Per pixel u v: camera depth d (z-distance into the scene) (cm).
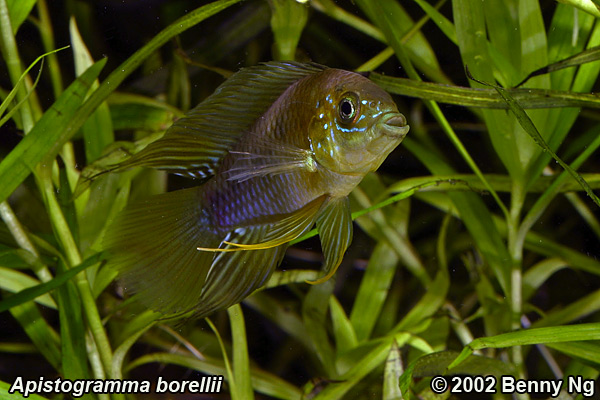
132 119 43
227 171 32
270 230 32
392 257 46
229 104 32
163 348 47
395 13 43
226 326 53
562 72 39
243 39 57
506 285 40
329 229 33
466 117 61
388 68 64
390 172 63
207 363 41
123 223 33
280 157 32
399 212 49
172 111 44
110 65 64
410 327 41
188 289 33
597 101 35
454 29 39
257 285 32
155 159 32
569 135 61
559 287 59
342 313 43
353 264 61
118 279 33
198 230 33
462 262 59
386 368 38
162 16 64
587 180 39
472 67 38
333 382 39
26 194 46
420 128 61
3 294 46
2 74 55
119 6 63
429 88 36
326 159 32
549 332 33
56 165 40
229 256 33
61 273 37
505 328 40
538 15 38
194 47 57
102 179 40
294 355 52
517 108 33
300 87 32
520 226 39
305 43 64
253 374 41
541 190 40
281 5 41
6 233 38
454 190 41
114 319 43
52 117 36
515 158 39
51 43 48
